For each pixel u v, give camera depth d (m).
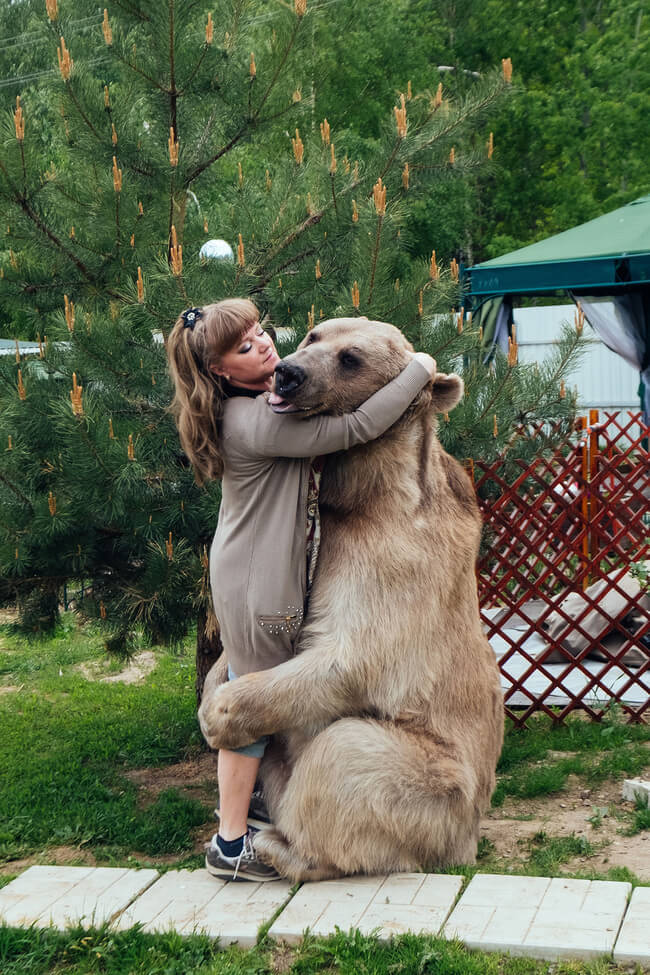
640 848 4.78
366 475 3.97
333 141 6.44
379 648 3.91
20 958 3.73
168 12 5.86
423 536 4.04
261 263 6.05
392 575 3.94
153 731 7.21
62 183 6.08
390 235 5.48
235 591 4.00
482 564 7.10
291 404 3.80
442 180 6.41
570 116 28.58
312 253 6.04
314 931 3.73
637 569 6.93
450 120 6.22
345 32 25.75
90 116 6.04
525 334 18.77
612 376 19.22
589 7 31.17
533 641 8.24
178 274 5.23
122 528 5.70
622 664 6.93
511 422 6.08
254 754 4.07
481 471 6.90
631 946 3.49
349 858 4.01
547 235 28.77
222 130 6.41
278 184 6.38
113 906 4.04
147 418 5.62
